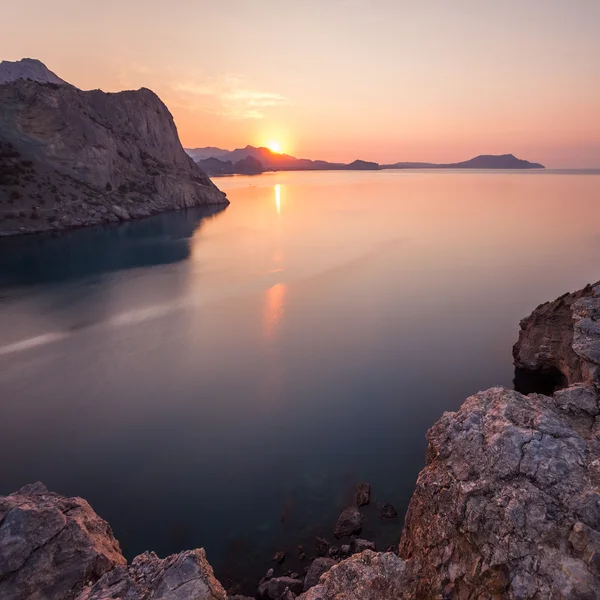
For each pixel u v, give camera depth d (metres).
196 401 30.38
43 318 44.81
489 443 12.97
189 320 45.22
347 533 18.75
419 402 30.38
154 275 61.28
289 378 33.72
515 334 42.19
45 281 57.59
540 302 51.22
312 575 15.96
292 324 44.59
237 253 75.56
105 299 50.78
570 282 58.50
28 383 32.41
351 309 48.88
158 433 26.78
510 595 9.50
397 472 23.16
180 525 19.86
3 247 74.94
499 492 11.55
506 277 61.09
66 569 10.23
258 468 23.67
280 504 21.02
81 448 25.36
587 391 14.99
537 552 9.99
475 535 10.98
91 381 32.91
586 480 11.30
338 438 26.30
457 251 77.00
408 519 14.04
